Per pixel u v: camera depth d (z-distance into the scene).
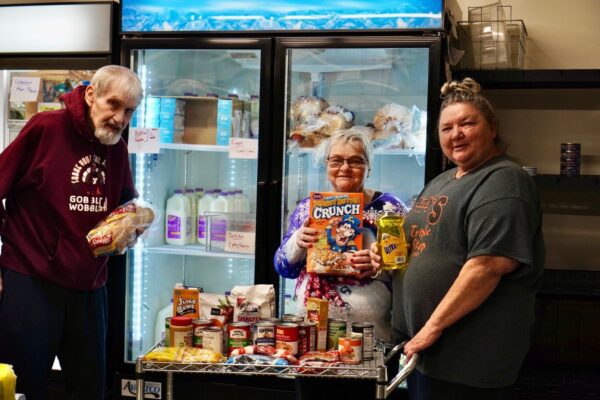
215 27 3.45
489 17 3.89
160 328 3.93
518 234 2.10
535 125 4.07
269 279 3.44
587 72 3.57
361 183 2.69
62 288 2.71
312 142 3.50
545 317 3.76
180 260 4.11
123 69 2.67
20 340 2.66
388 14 3.27
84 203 2.69
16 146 2.61
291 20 3.37
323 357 2.27
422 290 2.28
